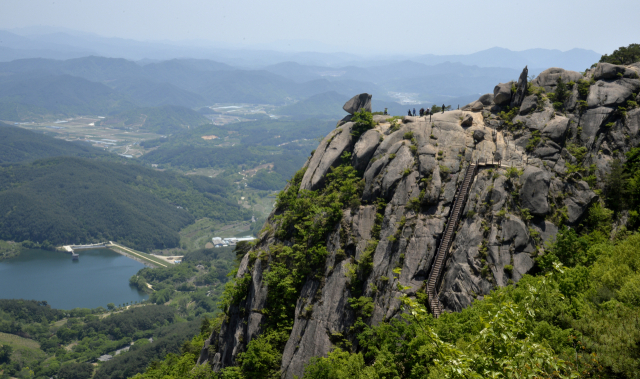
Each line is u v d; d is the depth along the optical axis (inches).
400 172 2456.9
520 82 2620.6
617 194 2180.1
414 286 2082.9
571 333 1257.4
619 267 1451.8
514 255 2018.9
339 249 2388.0
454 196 2278.5
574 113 2496.3
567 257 1935.3
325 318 2266.2
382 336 1884.8
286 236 2751.0
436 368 1321.4
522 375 961.5
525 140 2420.0
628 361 1003.9
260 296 2605.8
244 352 2527.1
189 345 4766.2
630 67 2694.4
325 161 2851.9
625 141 2359.7
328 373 1902.1
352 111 3132.4
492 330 1070.4
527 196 2148.1
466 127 2583.7
